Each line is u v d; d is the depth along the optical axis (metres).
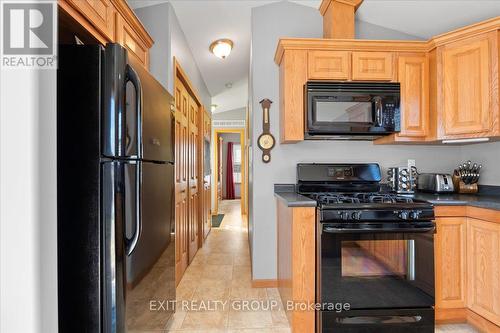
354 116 2.09
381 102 2.10
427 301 1.71
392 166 2.51
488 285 1.70
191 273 2.82
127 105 1.17
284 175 2.51
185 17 2.53
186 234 2.96
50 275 0.84
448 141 2.12
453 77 2.00
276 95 2.52
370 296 1.68
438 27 2.40
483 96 1.88
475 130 1.91
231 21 2.77
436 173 2.43
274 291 2.41
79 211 1.08
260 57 2.53
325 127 2.06
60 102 1.08
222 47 3.13
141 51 1.96
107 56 1.09
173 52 2.36
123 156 1.12
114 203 1.09
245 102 6.19
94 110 1.08
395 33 2.58
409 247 1.71
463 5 2.10
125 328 1.14
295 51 2.11
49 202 0.84
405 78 2.13
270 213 2.51
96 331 1.08
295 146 2.50
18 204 0.76
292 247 1.73
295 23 2.54
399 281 1.70
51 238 0.85
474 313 1.79
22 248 0.77
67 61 1.09
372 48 2.12
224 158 9.74
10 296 0.76
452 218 1.83
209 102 5.05
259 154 2.51
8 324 0.76
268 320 1.95
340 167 2.39
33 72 0.79
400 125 2.13
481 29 1.87
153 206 1.44
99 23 1.37
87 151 1.08
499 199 1.88
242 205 6.36
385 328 1.69
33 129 0.78
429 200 1.85
